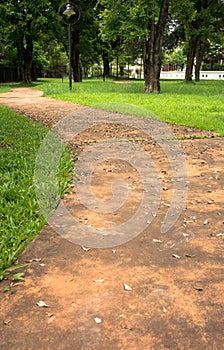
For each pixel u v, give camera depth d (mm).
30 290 2172
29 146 6023
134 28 19516
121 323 1883
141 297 2105
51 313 1960
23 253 2604
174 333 1815
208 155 5816
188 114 10703
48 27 31750
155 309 1999
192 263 2500
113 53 40875
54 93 20203
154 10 18984
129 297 2105
